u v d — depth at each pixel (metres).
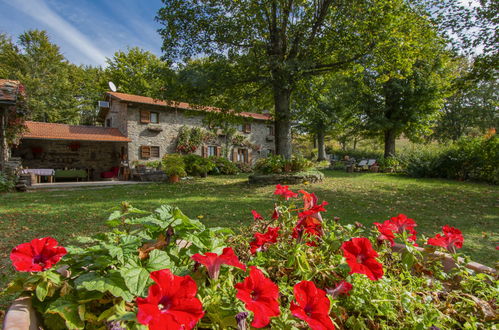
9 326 0.77
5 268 2.83
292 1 10.77
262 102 14.89
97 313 0.94
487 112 25.56
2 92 8.98
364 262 1.01
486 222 4.79
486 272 1.35
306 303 0.84
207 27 10.58
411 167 14.08
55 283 0.91
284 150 11.93
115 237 1.11
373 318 1.04
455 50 9.80
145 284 0.83
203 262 0.88
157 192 9.00
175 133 18.30
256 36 11.32
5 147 10.23
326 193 8.20
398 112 18.16
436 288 1.24
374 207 6.06
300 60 10.28
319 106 23.14
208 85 10.31
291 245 1.37
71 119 26.44
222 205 6.24
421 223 4.69
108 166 17.61
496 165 10.98
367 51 10.09
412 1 9.93
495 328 0.96
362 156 28.36
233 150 20.95
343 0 10.11
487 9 8.74
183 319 0.68
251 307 0.76
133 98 17.02
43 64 23.72
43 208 6.08
